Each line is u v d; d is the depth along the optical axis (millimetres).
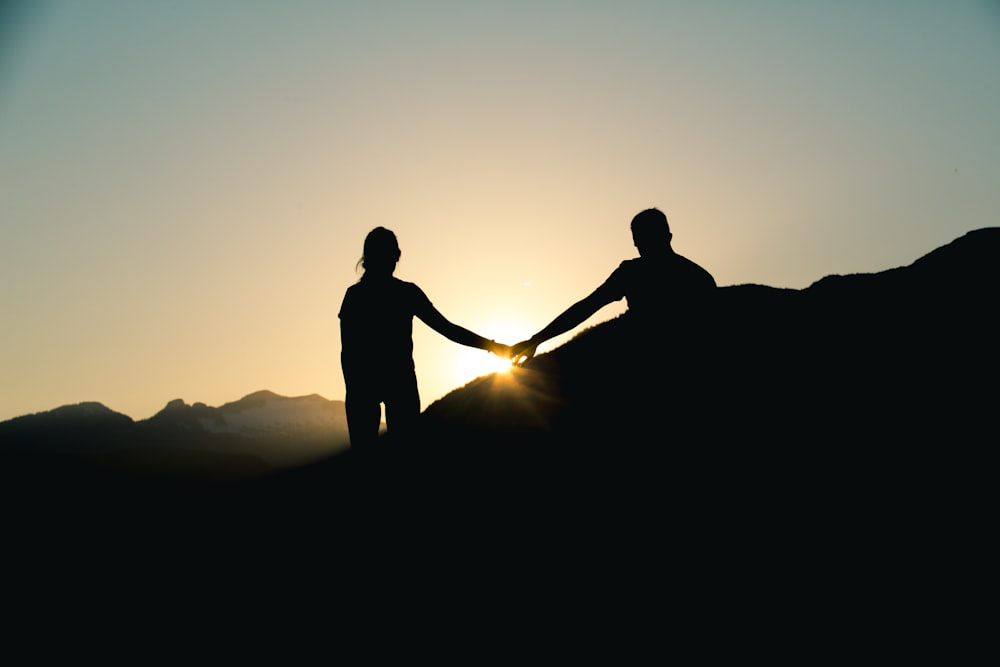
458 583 9055
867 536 7660
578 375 23828
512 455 16062
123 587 26688
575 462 12352
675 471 8453
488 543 10258
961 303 17438
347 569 8969
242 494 55125
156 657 12742
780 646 6559
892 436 9664
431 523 9117
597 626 7512
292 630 9414
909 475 8664
